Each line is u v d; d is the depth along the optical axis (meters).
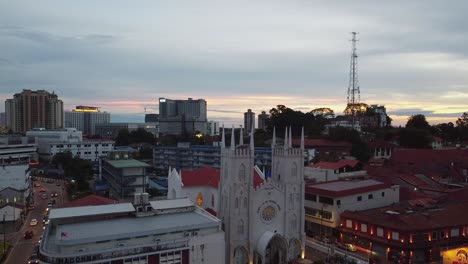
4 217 105.19
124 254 66.88
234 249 88.12
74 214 78.12
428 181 138.75
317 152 199.38
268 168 181.62
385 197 114.12
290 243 93.88
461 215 97.38
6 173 136.62
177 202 88.38
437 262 88.56
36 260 88.19
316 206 111.25
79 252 64.38
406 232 87.06
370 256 93.38
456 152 173.88
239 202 88.69
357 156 196.00
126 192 155.38
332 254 93.19
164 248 70.31
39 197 163.50
